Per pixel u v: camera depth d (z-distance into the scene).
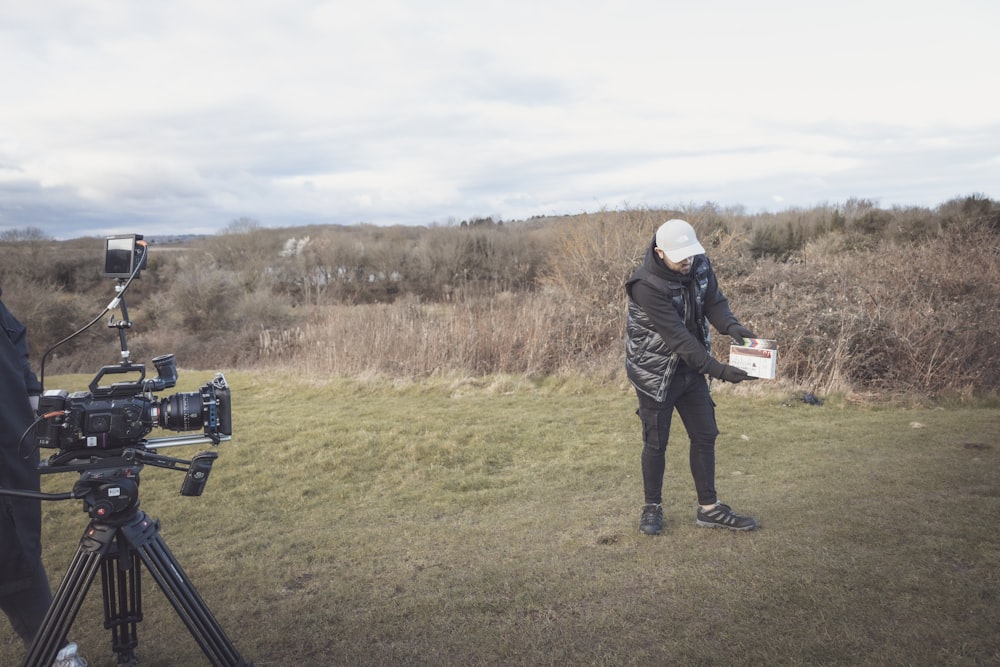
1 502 2.37
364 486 5.17
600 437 6.24
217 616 3.05
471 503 4.63
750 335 3.45
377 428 6.84
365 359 10.66
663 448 3.72
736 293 9.92
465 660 2.58
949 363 7.77
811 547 3.28
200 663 2.68
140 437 2.25
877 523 3.51
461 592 3.15
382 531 4.13
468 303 12.11
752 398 7.53
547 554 3.54
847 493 4.10
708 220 14.13
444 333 10.69
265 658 2.68
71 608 2.18
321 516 4.52
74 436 2.14
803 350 8.39
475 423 6.95
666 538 3.62
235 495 5.03
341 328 11.99
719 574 3.09
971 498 3.80
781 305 8.90
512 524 4.11
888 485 4.20
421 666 2.56
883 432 5.88
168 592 2.31
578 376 9.10
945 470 4.43
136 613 2.44
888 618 2.58
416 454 5.89
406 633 2.80
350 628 2.88
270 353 13.99
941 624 2.50
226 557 3.81
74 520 4.62
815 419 6.58
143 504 4.86
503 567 3.40
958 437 5.50
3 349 2.43
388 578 3.39
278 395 9.16
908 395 7.48
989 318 8.20
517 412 7.46
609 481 4.93
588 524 3.99
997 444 5.16
